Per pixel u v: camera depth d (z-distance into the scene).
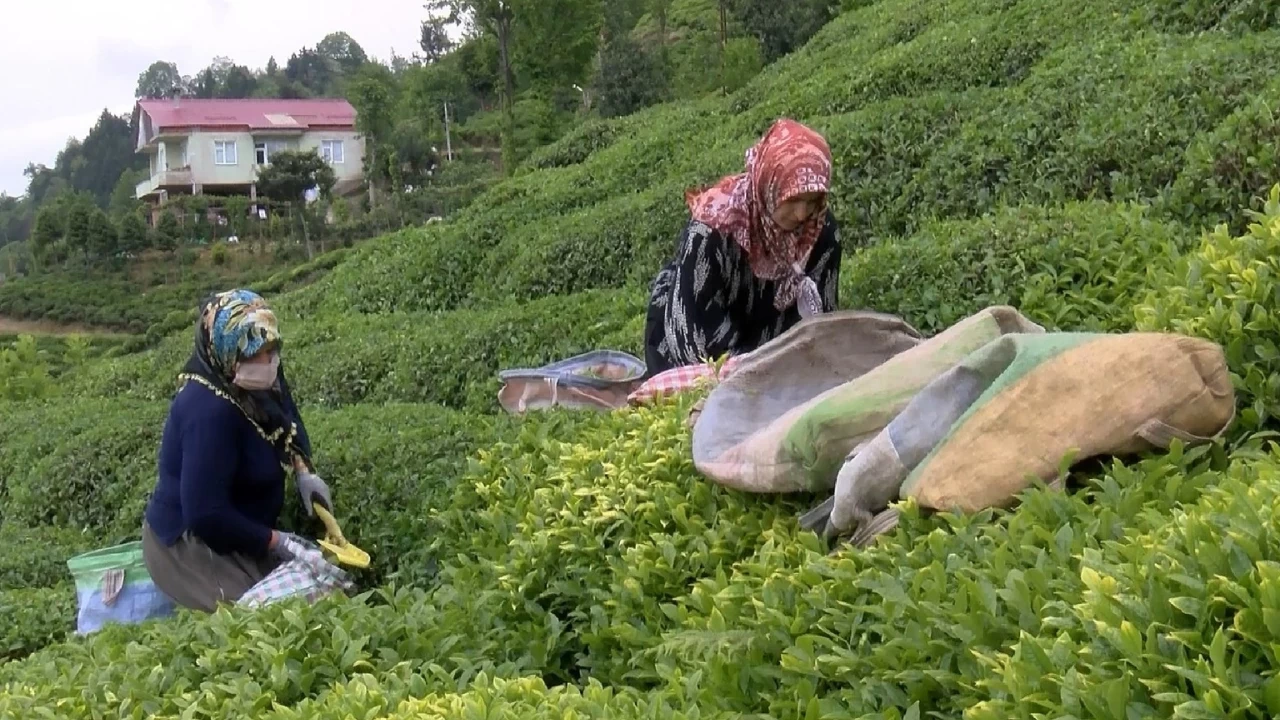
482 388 6.95
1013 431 2.62
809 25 22.55
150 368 10.36
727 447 3.31
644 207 9.72
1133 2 9.58
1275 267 2.90
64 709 2.97
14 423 8.31
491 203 13.18
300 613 3.31
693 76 25.31
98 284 34.06
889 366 3.01
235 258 35.09
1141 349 2.61
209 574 4.52
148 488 6.23
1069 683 1.78
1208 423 2.57
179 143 46.16
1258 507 1.98
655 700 2.42
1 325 33.06
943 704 2.11
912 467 2.74
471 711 2.42
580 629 3.24
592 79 28.48
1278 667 1.67
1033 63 9.76
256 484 4.63
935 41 11.01
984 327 3.03
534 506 3.71
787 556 2.76
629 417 4.03
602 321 7.27
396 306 11.43
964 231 5.17
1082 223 4.73
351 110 48.94
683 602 2.83
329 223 35.91
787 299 4.29
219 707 2.89
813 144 4.05
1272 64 6.27
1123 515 2.33
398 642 3.23
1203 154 5.07
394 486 5.00
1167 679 1.75
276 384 4.76
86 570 4.81
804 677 2.36
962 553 2.40
